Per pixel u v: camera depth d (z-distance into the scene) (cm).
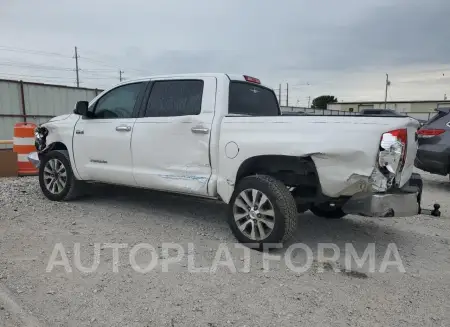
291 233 415
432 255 438
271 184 412
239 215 439
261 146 416
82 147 586
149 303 310
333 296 331
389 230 529
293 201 414
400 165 379
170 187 492
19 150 897
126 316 291
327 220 567
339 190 387
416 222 574
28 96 1969
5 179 838
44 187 637
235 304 312
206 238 465
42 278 348
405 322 294
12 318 285
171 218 548
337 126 383
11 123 1916
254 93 527
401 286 355
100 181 579
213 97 471
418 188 413
